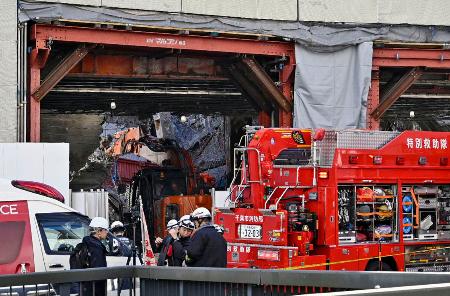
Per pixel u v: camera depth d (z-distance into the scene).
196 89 118.62
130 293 31.67
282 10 104.94
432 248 67.75
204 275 29.77
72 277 29.92
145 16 97.00
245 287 28.73
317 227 64.12
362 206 64.88
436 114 155.88
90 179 144.38
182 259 46.41
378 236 65.44
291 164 66.56
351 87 109.12
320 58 107.62
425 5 111.62
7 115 89.69
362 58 108.69
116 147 148.12
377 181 65.25
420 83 122.69
